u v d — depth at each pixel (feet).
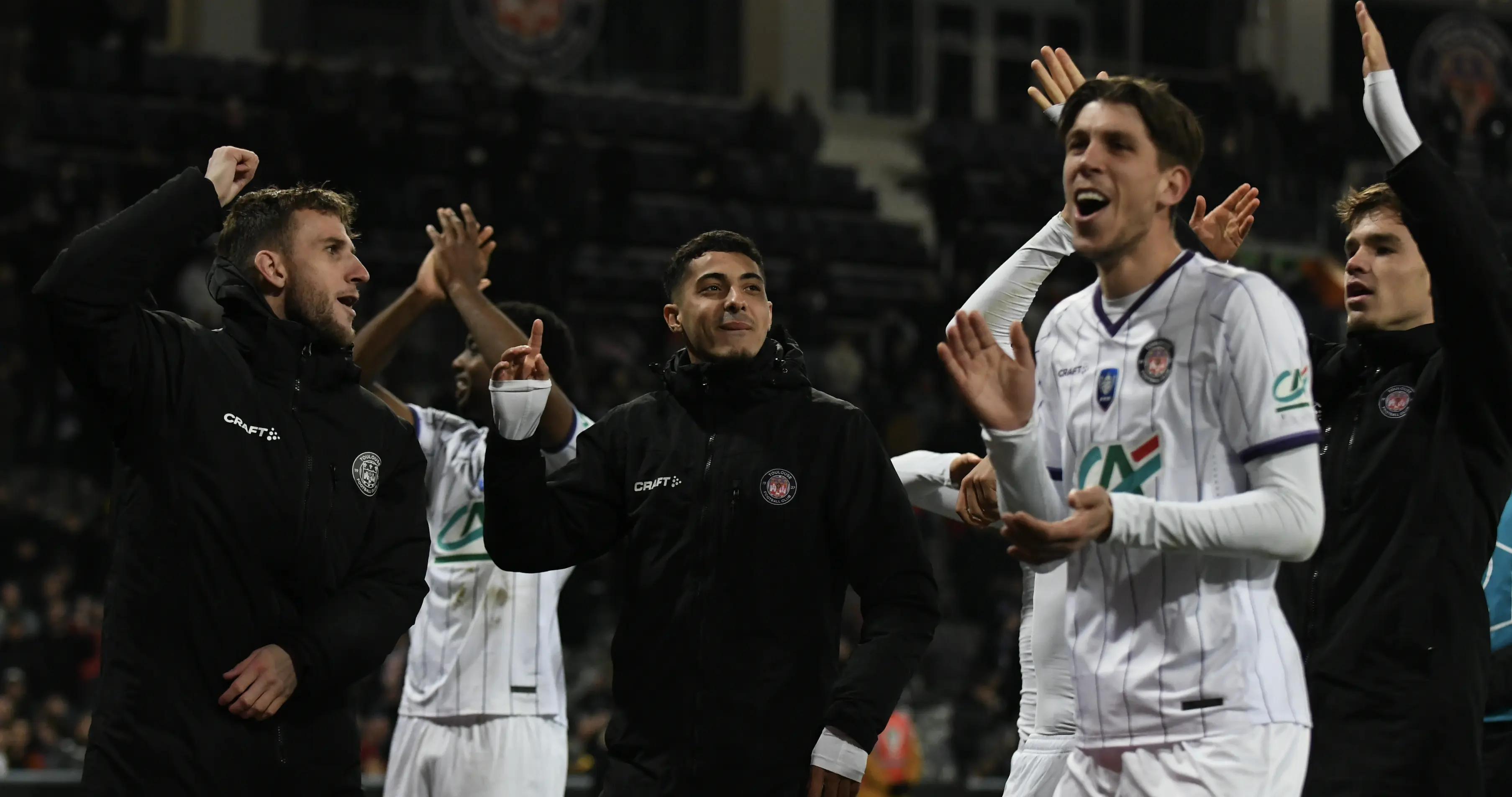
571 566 19.62
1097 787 16.02
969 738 62.85
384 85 98.89
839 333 102.17
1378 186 19.66
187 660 17.58
